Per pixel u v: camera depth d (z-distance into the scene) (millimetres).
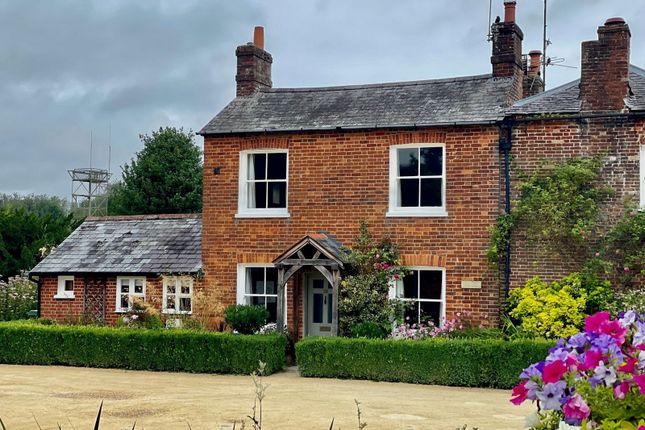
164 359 19047
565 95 19203
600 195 18250
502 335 17922
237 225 21188
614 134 18266
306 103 21875
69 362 19953
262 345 18312
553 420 5270
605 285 17641
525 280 18625
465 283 19047
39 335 20203
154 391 15570
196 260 21703
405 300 19516
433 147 19719
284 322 20250
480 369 16625
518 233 18766
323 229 20422
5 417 12500
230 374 18469
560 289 17938
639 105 18109
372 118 20266
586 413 4914
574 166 18203
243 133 21062
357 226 20109
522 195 18797
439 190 19672
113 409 13297
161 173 41125
